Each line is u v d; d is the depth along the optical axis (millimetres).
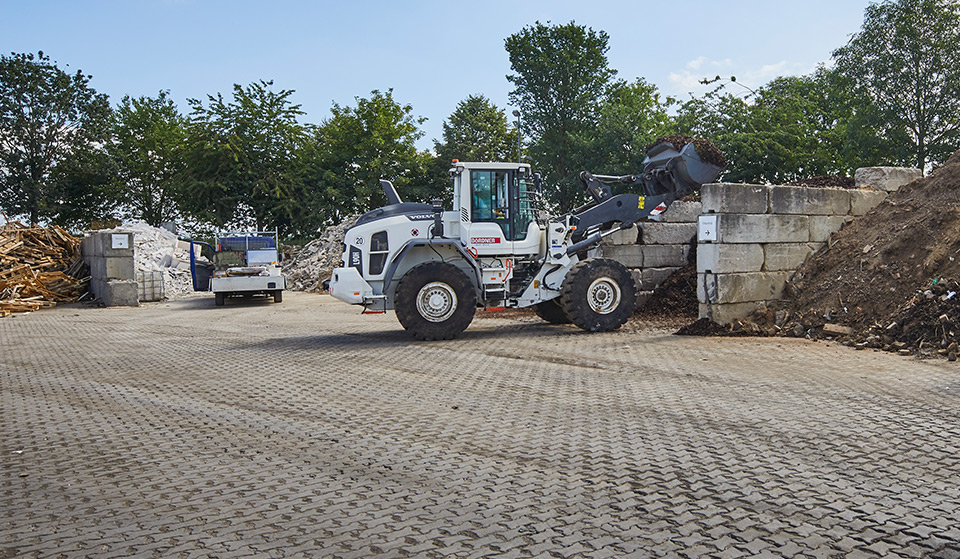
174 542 3391
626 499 3814
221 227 44562
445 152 48625
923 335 8477
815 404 5922
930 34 30062
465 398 6594
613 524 3473
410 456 4750
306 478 4348
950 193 10148
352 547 3277
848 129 31703
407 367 8523
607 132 36906
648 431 5219
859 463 4348
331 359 9352
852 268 10414
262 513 3762
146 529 3570
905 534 3285
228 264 22500
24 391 7512
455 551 3197
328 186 47156
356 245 11523
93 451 5102
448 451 4836
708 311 10836
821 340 9633
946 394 6180
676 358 8578
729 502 3734
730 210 10633
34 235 24094
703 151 11969
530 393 6746
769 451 4637
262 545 3326
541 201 12117
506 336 11469
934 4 30047
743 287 10820
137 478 4434
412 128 50656
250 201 46562
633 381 7207
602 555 3119
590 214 12398
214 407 6512
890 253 10016
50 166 50625
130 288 20875
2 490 4258
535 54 41938
